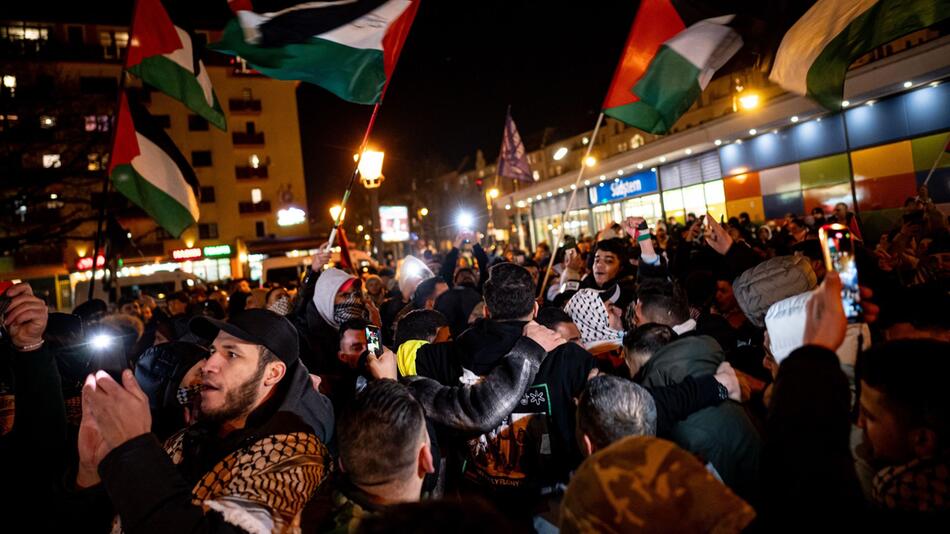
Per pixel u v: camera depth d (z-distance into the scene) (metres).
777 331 2.16
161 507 1.74
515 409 2.78
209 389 2.26
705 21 4.48
